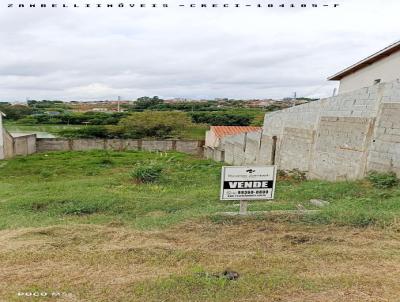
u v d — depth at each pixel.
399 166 7.05
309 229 4.29
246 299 2.66
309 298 2.67
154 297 2.69
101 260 3.39
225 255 3.51
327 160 9.79
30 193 8.71
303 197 7.15
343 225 4.44
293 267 3.21
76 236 4.18
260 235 4.10
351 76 14.27
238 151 18.58
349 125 8.74
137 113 36.31
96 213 6.37
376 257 3.41
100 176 13.81
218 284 2.86
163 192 8.75
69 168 16.27
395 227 4.28
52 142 27.42
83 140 28.23
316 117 10.52
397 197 6.11
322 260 3.36
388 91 7.41
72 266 3.27
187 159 21.33
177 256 3.48
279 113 13.46
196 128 37.50
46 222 5.45
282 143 13.04
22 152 23.69
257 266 3.24
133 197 7.57
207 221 4.70
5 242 4.02
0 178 13.55
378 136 7.66
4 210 6.67
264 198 4.87
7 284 2.91
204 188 9.23
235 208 5.73
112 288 2.84
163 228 4.59
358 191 7.04
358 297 2.68
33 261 3.38
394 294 2.71
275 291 2.77
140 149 28.69
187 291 2.77
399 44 10.32
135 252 3.59
